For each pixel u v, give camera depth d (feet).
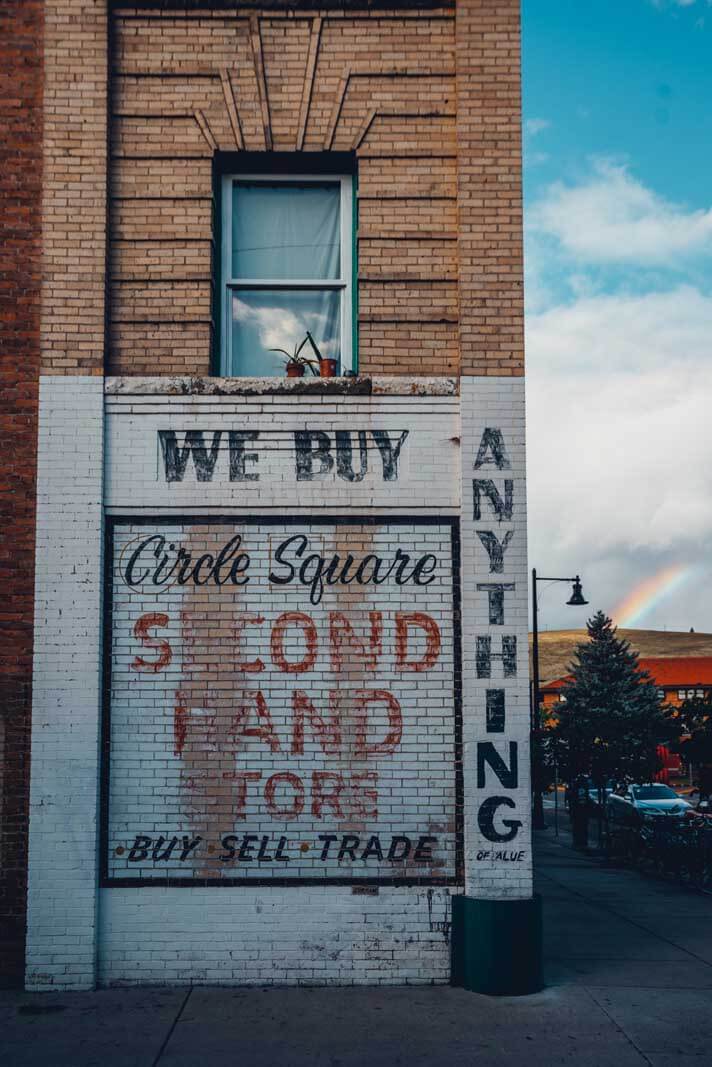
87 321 28.99
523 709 27.81
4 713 27.84
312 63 30.35
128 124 30.09
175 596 28.45
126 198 29.84
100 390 28.73
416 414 29.12
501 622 28.14
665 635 594.65
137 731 27.94
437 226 29.99
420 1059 21.53
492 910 26.66
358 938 27.30
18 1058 21.52
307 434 29.01
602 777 85.25
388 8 30.55
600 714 88.12
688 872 55.01
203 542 28.68
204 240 29.78
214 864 27.53
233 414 28.96
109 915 27.25
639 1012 24.89
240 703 28.14
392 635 28.50
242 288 31.17
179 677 28.19
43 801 27.25
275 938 27.25
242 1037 22.91
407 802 27.91
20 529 28.48
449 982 27.17
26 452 28.71
